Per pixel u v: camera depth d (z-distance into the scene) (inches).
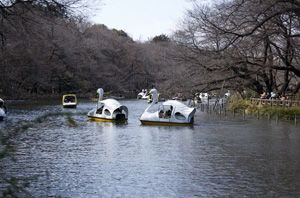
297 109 1323.8
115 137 879.7
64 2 1046.4
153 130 1010.7
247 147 748.6
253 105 1576.0
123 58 4025.6
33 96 2935.5
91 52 3503.9
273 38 1433.3
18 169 557.9
